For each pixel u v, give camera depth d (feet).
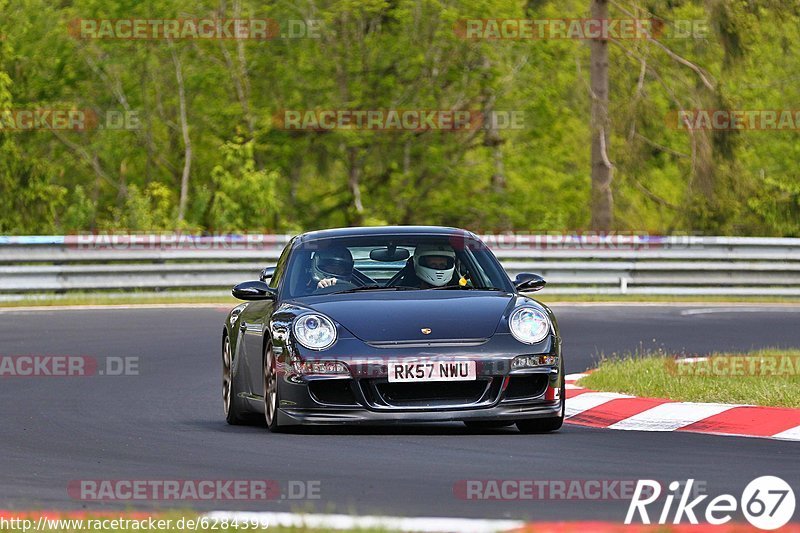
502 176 375.04
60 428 99.35
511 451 82.89
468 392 89.30
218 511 62.69
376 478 72.49
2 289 216.95
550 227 356.79
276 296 98.73
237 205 327.47
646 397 107.45
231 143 335.47
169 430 97.71
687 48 349.20
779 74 450.71
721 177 323.98
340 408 88.79
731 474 73.00
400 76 357.82
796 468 75.25
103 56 359.05
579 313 209.87
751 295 252.21
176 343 163.84
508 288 99.45
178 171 372.99
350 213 362.74
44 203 327.88
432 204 369.30
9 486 71.56
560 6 365.61
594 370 124.06
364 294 96.07
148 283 228.63
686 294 249.96
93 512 61.72
